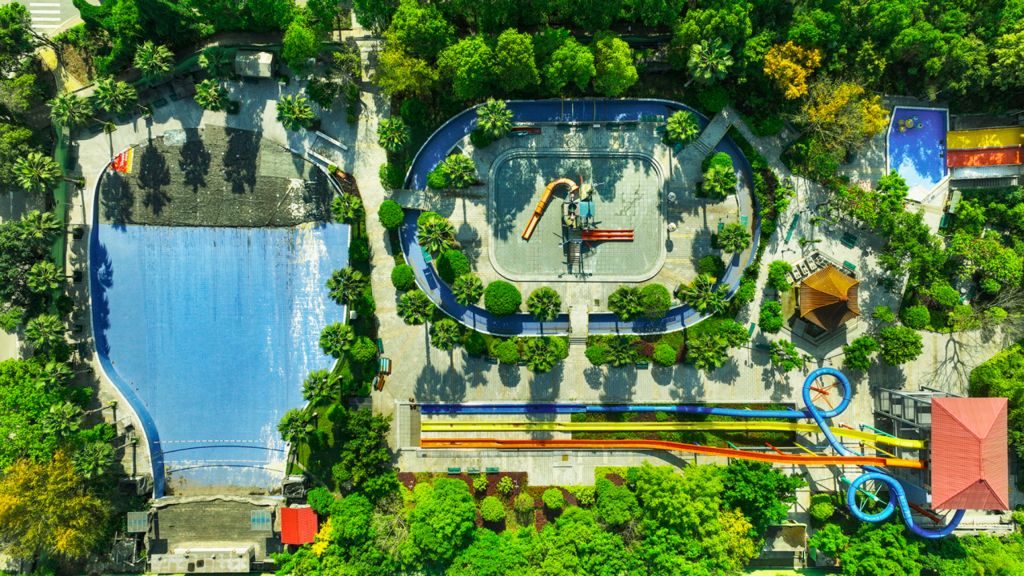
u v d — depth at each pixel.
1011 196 76.81
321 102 76.88
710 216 79.31
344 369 80.00
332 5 71.38
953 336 79.56
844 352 77.44
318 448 80.00
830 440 73.75
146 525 79.50
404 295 73.88
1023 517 76.12
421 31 68.19
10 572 78.31
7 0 79.12
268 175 80.00
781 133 78.69
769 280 77.88
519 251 79.75
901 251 74.12
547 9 71.06
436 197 79.19
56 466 72.31
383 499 77.19
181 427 82.00
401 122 72.25
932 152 78.88
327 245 80.38
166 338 81.38
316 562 74.31
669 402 80.56
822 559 78.94
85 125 78.31
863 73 73.12
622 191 79.38
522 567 71.75
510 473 80.62
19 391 74.00
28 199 79.00
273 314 81.31
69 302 79.25
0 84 72.56
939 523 76.88
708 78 71.31
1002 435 69.25
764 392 80.44
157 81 77.56
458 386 80.75
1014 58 69.50
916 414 74.00
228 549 80.00
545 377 80.50
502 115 71.44
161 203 80.12
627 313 75.19
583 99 78.38
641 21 77.56
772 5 71.50
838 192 75.88
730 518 73.19
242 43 77.56
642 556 71.25
